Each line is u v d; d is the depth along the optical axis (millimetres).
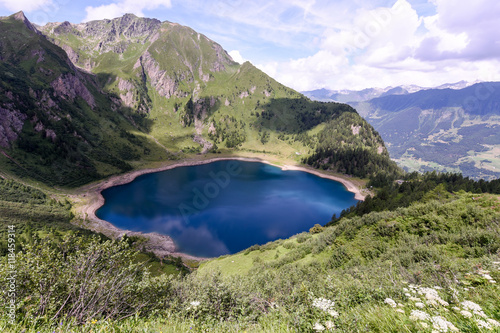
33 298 7098
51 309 6879
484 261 9930
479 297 5848
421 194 70188
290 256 42000
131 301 8977
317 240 43000
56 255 7961
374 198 83500
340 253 30891
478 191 92688
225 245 102062
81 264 8219
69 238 8516
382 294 7508
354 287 8844
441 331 4027
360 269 20078
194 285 13977
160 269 71562
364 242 30656
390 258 22641
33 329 5895
